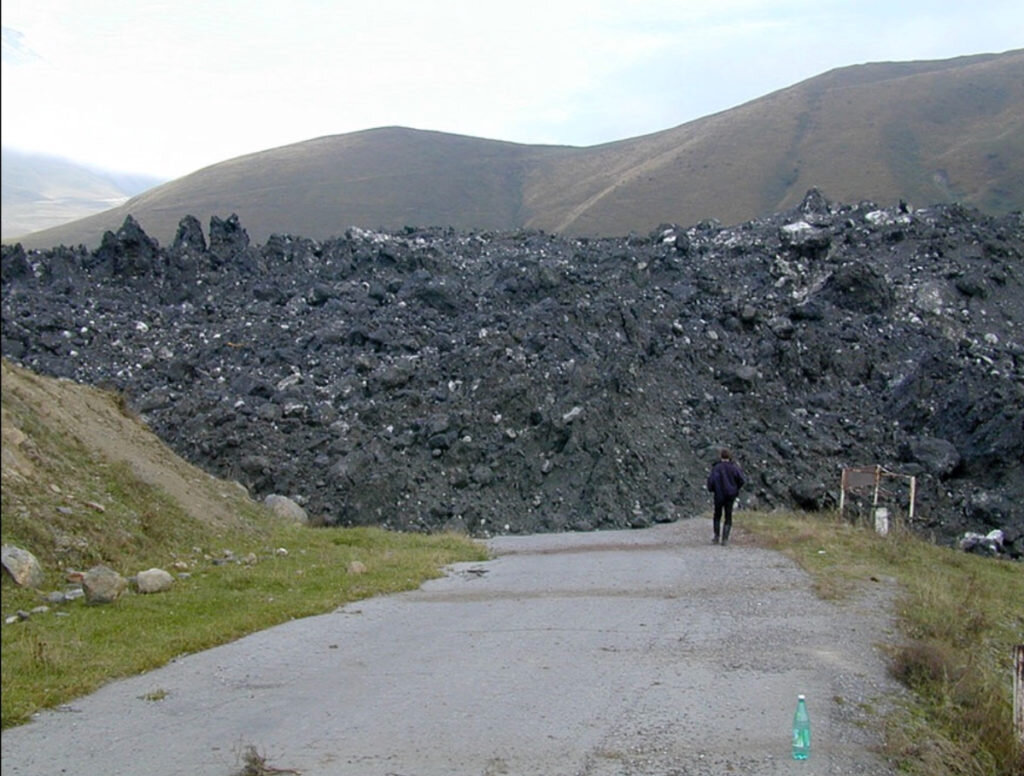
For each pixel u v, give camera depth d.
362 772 6.84
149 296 32.72
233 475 21.83
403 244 38.12
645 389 24.88
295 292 32.38
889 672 9.52
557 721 7.95
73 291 31.97
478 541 19.70
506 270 32.78
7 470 13.14
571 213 124.81
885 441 25.52
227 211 127.94
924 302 32.91
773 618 11.84
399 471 22.08
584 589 14.01
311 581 13.95
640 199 121.38
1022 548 21.33
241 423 23.42
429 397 24.56
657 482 22.38
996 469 23.77
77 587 12.02
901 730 7.84
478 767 6.93
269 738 7.59
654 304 29.64
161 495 15.88
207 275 33.78
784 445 24.47
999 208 92.69
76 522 13.30
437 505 21.58
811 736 7.61
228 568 14.16
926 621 11.66
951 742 7.86
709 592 13.55
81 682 8.93
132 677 9.38
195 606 11.95
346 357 27.09
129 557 13.54
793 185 113.94
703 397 25.59
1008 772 7.79
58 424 15.45
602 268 32.66
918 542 19.22
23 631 10.14
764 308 30.78
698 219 111.19
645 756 7.16
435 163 155.62
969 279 34.38
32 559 11.89
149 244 34.47
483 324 28.31
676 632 11.14
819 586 13.69
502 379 24.52
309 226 123.81
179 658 10.08
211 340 28.95
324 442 23.02
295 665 9.81
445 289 30.38
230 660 10.00
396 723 7.93
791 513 21.86
